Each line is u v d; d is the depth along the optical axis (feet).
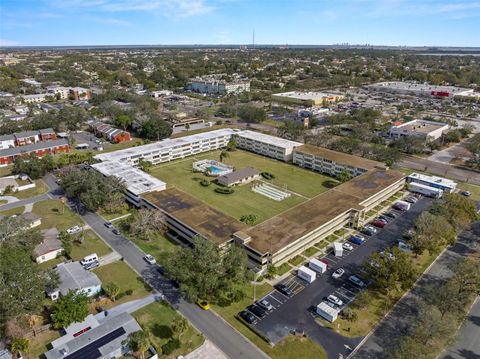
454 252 284.82
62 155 500.74
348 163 436.35
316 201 336.70
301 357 189.06
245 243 263.90
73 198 381.81
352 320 214.48
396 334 204.03
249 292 240.32
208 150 554.05
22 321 197.98
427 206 365.40
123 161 457.68
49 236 294.87
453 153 529.04
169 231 317.22
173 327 201.67
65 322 201.16
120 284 246.47
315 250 290.15
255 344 197.47
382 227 325.01
